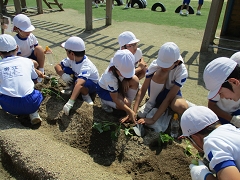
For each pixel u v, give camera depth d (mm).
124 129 2756
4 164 2404
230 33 7859
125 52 2654
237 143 1526
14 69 2801
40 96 2893
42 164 2182
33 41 3996
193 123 1678
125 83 2811
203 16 10617
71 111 3006
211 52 6047
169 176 2326
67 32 7320
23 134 2555
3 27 4789
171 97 2838
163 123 2938
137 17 9930
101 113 3006
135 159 2494
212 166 1520
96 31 7555
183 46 6438
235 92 1928
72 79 3322
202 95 3920
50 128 2959
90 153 2656
